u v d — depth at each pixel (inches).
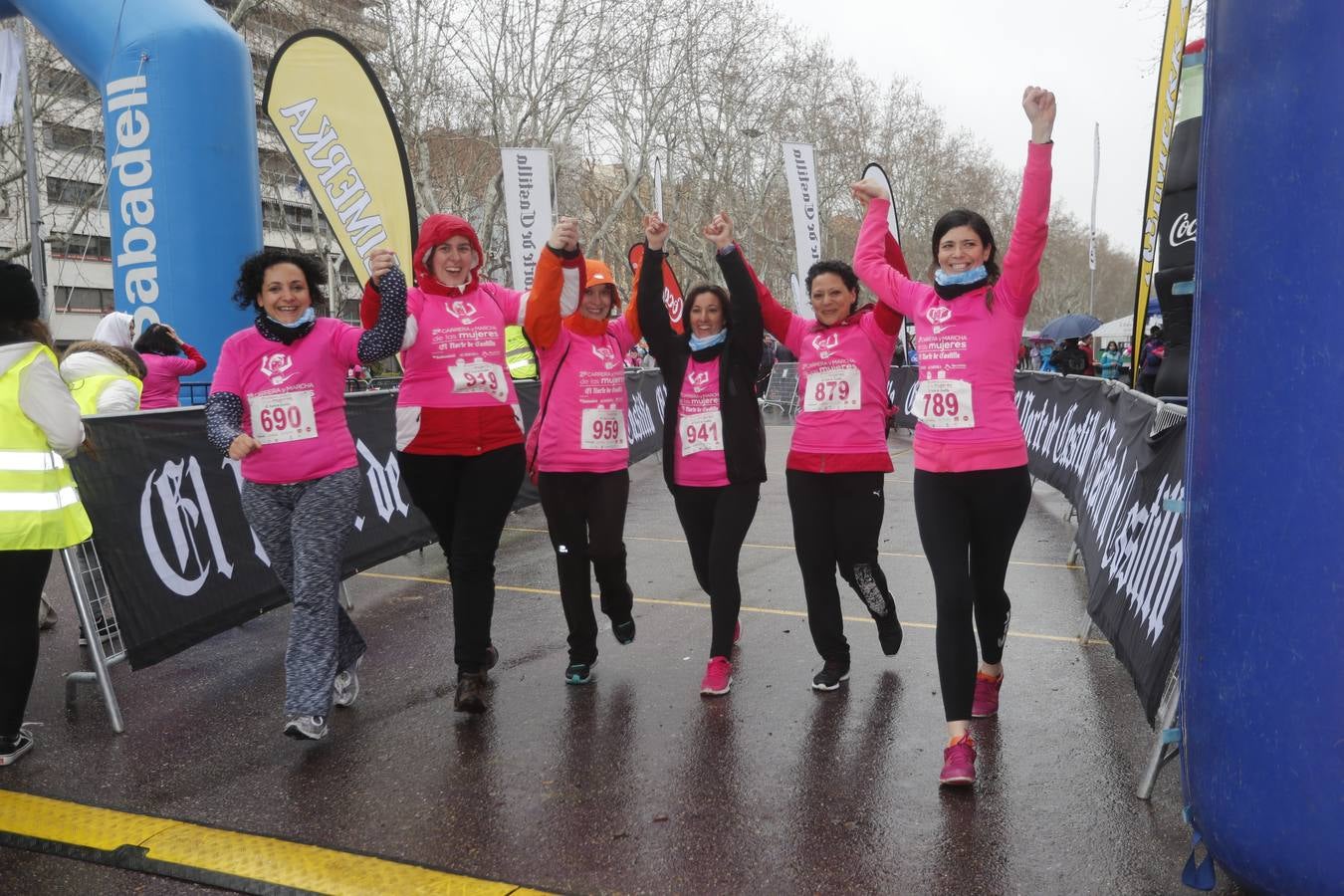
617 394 178.2
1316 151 81.2
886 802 129.4
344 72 346.3
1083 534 243.8
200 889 112.2
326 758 148.2
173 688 183.0
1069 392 362.0
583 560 178.4
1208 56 93.0
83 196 1123.9
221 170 370.0
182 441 195.0
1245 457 87.0
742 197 1546.5
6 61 421.1
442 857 117.3
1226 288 89.0
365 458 257.9
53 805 133.3
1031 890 108.0
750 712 163.2
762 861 114.8
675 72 1286.9
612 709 165.9
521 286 584.4
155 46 360.2
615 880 111.3
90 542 179.9
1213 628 91.2
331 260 1272.1
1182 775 101.1
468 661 164.6
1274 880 86.9
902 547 306.0
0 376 142.6
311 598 150.3
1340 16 79.6
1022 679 178.4
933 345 143.8
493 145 1168.2
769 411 930.7
